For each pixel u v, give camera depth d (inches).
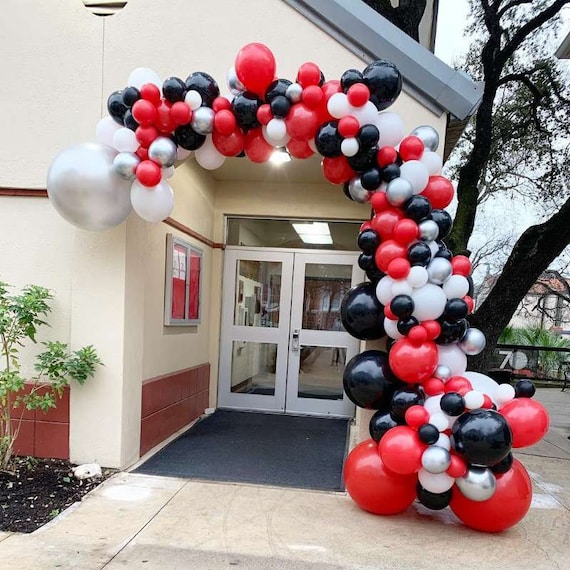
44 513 108.6
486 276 559.5
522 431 100.3
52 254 138.9
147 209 110.1
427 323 101.8
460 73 129.5
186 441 170.2
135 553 93.0
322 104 100.8
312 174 199.8
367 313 110.8
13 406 129.8
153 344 160.7
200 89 105.0
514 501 101.3
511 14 328.2
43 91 138.3
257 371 222.5
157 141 106.3
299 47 134.0
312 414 217.6
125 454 138.4
